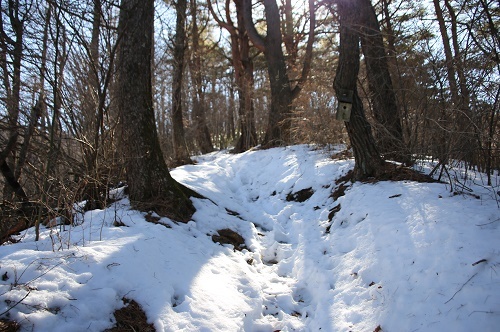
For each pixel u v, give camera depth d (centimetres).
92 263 319
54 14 450
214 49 2012
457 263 296
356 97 573
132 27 506
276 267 476
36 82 508
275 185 782
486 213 352
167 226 467
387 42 795
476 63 468
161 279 335
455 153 484
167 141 1828
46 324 247
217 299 342
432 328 260
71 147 560
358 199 511
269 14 1200
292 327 343
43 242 371
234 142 2158
